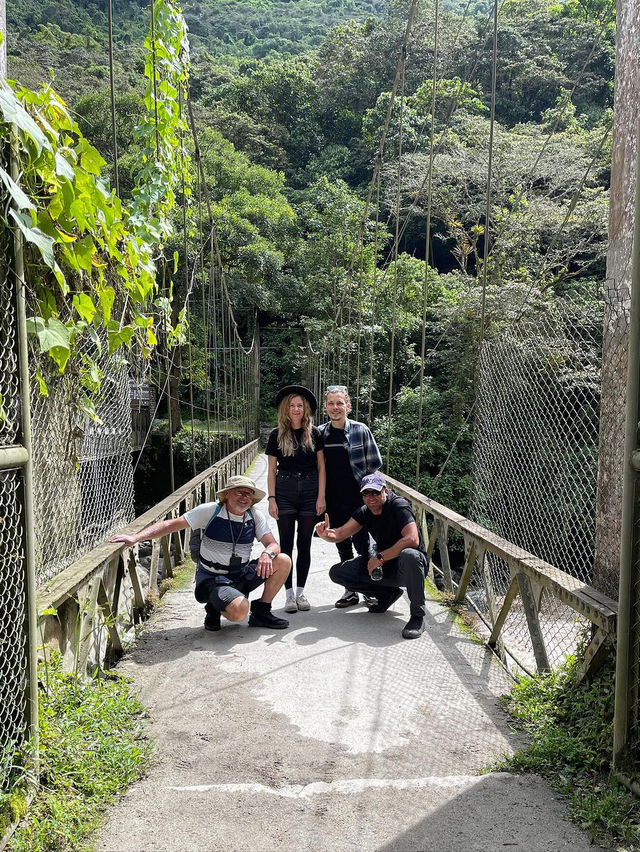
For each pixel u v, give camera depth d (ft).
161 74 13.70
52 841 6.07
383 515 13.03
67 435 9.08
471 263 90.94
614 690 7.73
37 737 6.56
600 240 52.54
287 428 13.82
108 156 57.98
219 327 60.54
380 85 120.16
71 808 6.50
